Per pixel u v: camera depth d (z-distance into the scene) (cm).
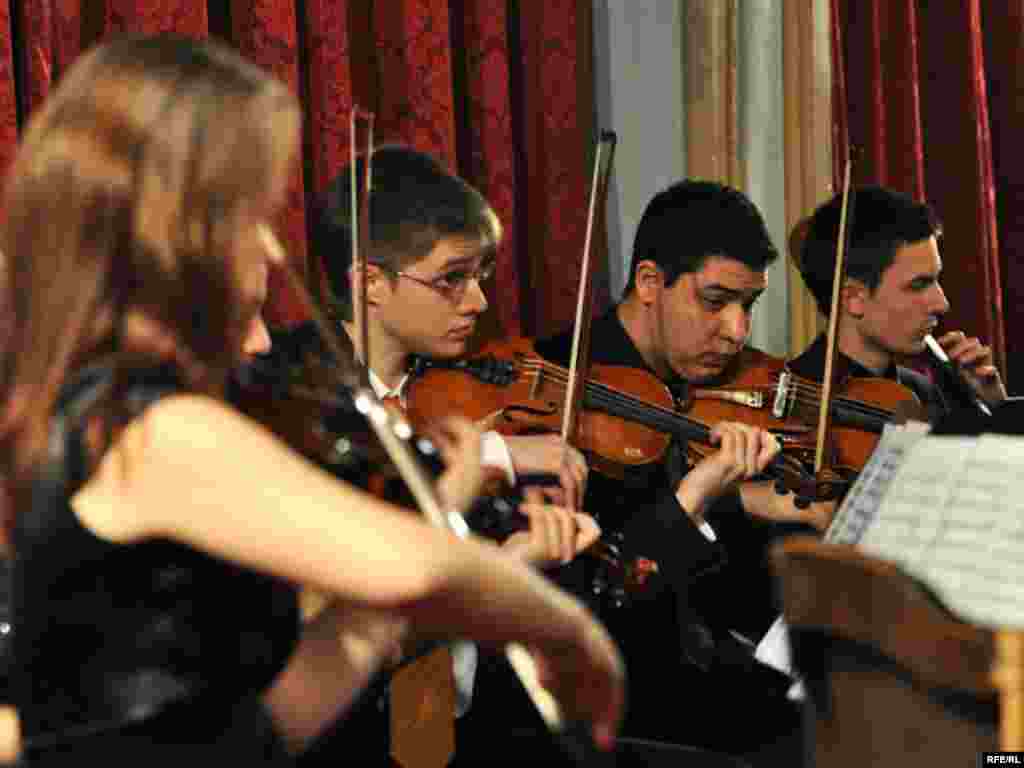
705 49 480
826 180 498
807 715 173
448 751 245
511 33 458
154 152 146
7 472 152
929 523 176
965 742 155
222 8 391
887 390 357
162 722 151
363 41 421
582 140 464
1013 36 562
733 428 313
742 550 335
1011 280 568
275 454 140
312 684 162
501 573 143
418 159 319
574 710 155
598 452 326
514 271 440
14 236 153
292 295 377
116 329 149
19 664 158
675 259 335
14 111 334
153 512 142
